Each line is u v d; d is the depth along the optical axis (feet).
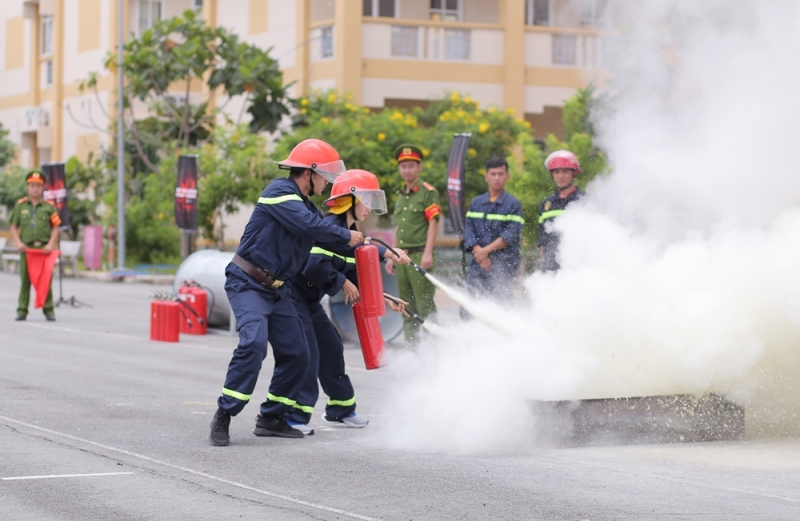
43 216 58.80
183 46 103.35
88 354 44.32
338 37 100.17
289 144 91.04
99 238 112.16
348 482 21.34
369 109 101.45
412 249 42.19
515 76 102.42
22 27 155.33
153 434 26.53
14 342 48.21
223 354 45.16
